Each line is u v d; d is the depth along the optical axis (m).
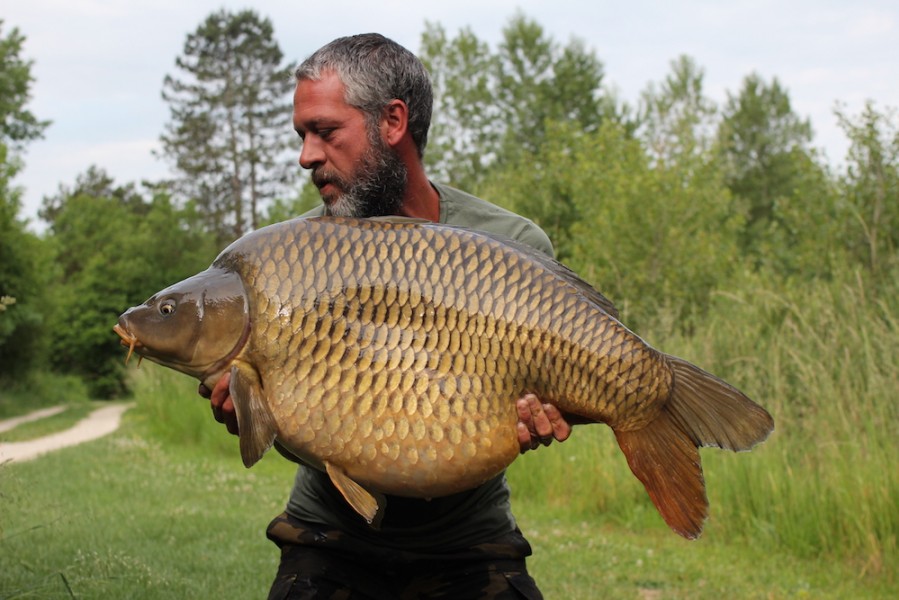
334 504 2.60
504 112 36.62
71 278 46.53
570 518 7.95
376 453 2.05
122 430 15.90
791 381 7.86
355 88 2.43
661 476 2.22
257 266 2.11
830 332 7.54
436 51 32.34
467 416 2.08
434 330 2.07
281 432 2.08
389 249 2.11
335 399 2.06
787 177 42.22
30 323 26.83
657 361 2.19
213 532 7.14
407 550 2.58
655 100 28.72
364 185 2.47
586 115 36.50
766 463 7.07
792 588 5.83
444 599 2.60
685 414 2.21
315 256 2.10
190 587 5.36
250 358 2.09
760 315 9.00
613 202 14.92
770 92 44.28
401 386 2.05
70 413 23.64
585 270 14.41
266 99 49.19
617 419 2.20
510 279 2.13
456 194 2.78
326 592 2.56
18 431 17.81
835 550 6.48
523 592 2.60
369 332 2.06
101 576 5.18
